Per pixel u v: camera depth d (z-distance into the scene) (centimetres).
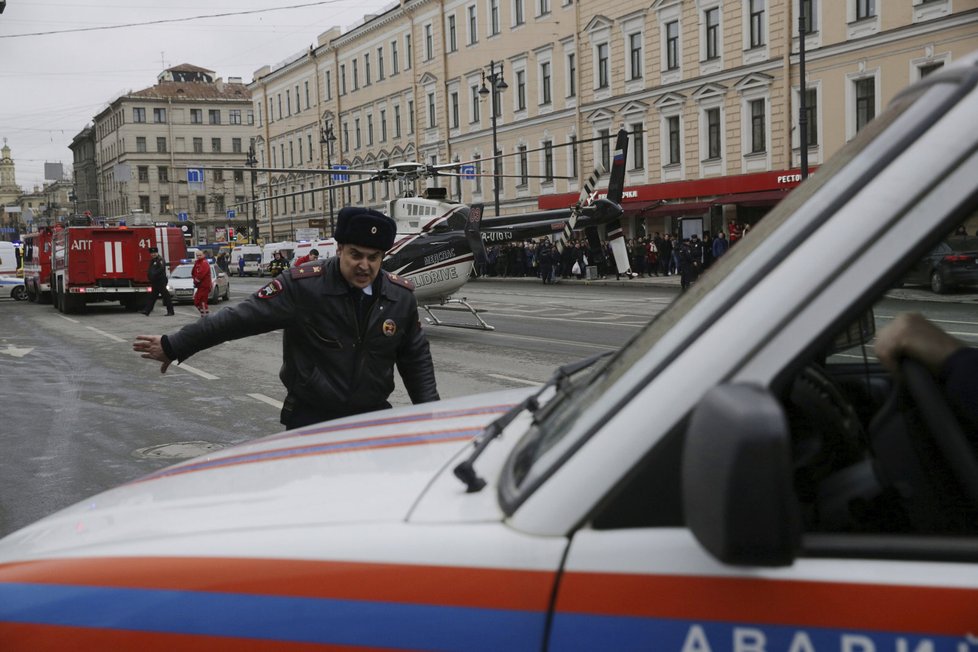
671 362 125
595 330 1609
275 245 5531
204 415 907
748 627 115
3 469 690
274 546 137
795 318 119
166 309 2619
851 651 112
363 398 355
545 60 4178
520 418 185
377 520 139
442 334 1641
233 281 4953
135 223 2594
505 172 4553
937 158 119
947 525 135
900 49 2702
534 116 4288
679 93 3450
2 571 148
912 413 145
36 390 1088
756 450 102
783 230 128
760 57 3112
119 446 767
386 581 129
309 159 6788
